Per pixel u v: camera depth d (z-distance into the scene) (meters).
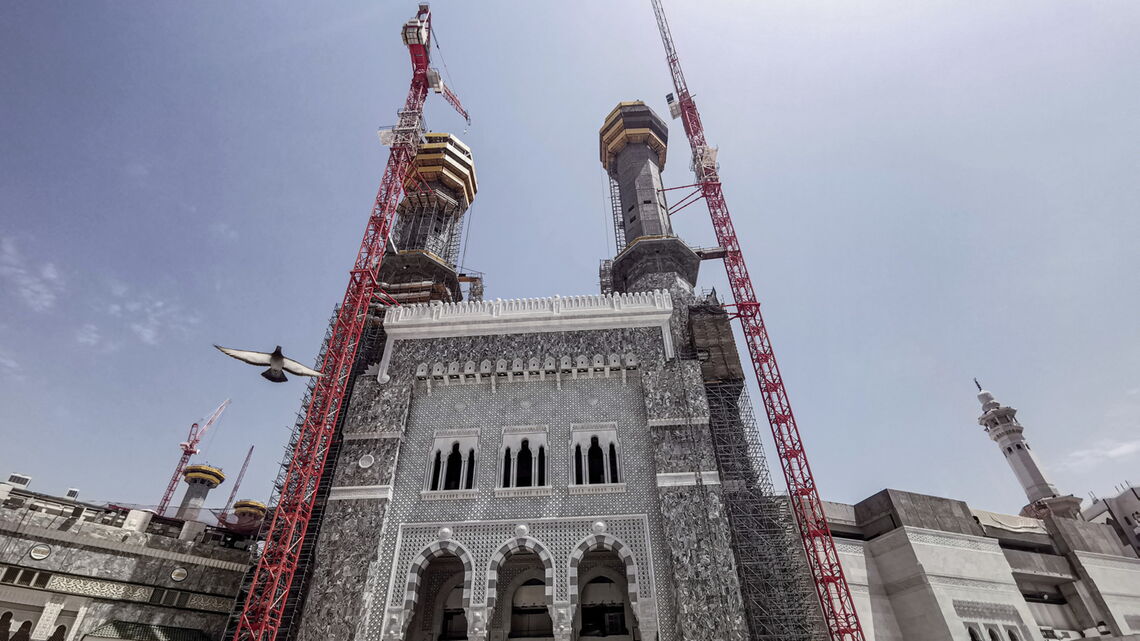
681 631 35.56
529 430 44.41
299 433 49.72
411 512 41.16
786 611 41.59
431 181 74.00
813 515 52.62
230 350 24.75
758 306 71.19
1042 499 84.12
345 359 54.31
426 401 46.56
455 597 41.62
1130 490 74.88
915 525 51.28
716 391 52.03
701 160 85.44
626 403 45.44
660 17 99.56
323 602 37.25
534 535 39.66
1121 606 58.56
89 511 46.25
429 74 78.00
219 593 48.38
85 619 42.00
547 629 40.88
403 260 63.84
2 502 41.75
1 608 39.56
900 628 48.78
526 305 50.31
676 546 38.22
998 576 51.47
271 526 43.72
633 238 68.19
